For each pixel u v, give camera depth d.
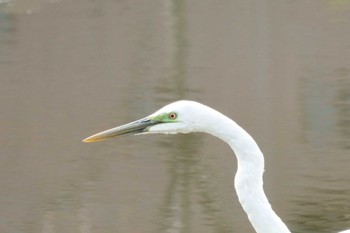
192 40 21.69
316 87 16.70
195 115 6.29
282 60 19.11
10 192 11.90
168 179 12.14
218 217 10.62
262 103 16.02
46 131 14.77
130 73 18.61
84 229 10.44
